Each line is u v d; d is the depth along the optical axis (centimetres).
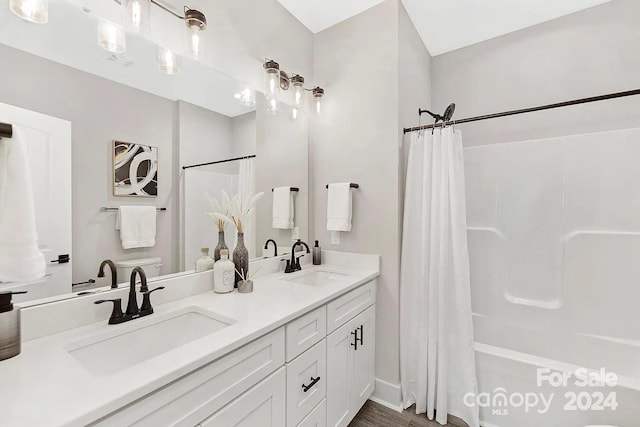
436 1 199
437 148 182
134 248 122
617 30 198
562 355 193
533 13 212
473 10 208
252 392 98
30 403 60
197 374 80
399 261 192
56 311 97
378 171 198
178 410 76
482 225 223
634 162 179
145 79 126
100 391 64
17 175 80
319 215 227
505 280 215
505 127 237
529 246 209
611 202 186
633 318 178
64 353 84
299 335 121
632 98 195
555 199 202
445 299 176
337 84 218
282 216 202
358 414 183
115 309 105
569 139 198
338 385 151
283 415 113
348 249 212
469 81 252
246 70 173
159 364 75
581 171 194
